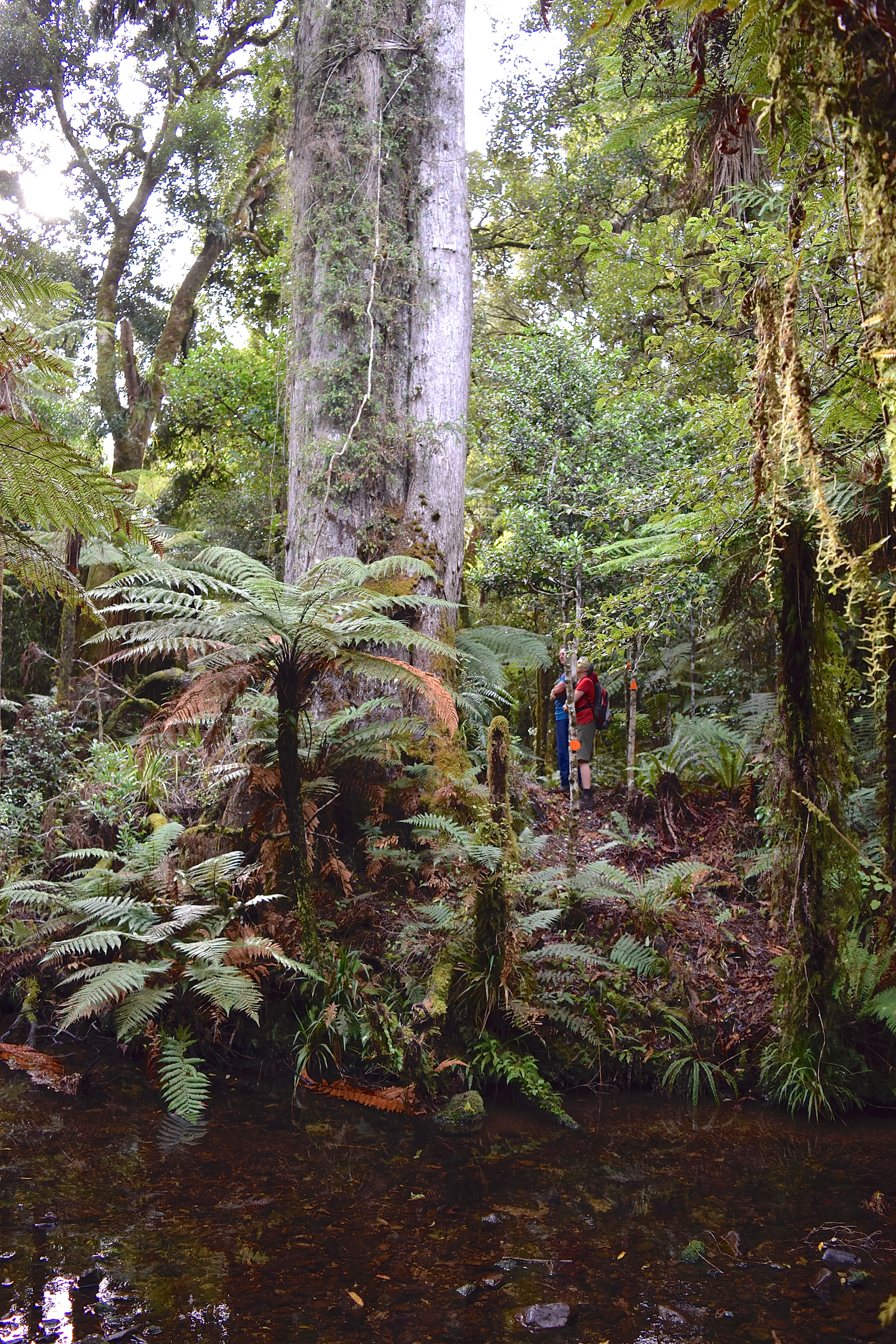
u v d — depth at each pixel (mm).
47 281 2521
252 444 15711
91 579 12008
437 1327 2559
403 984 5105
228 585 4914
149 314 19031
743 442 4125
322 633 4688
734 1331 2559
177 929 4953
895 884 4320
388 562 5672
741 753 8125
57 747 8484
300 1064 4715
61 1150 3760
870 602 1240
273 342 14727
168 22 16109
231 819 6363
